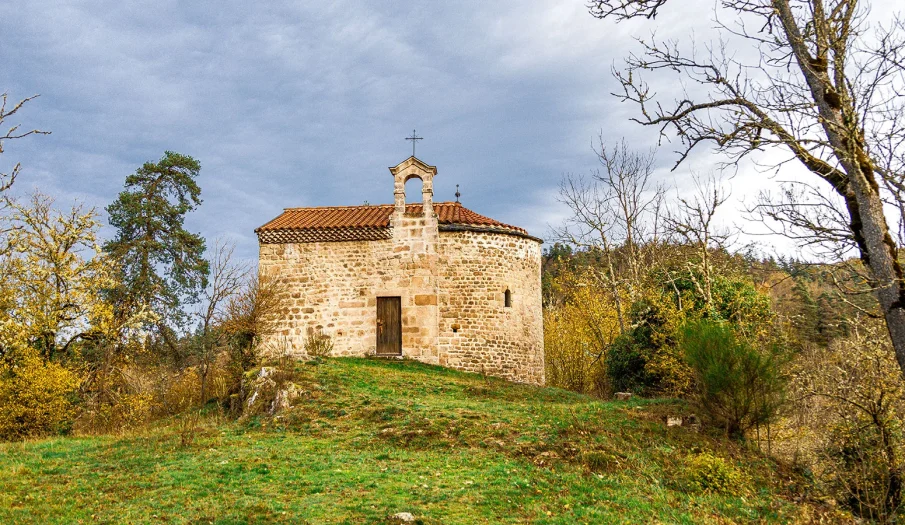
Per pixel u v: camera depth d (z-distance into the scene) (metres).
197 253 35.78
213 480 11.36
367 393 18.14
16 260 22.84
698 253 19.86
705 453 12.60
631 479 11.59
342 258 24.52
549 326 34.31
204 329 27.22
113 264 26.53
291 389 17.77
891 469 11.73
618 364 21.09
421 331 23.80
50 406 19.80
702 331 14.66
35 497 10.56
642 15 11.85
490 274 24.61
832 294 14.73
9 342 20.83
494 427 14.48
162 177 35.62
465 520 9.34
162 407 24.31
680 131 11.52
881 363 12.57
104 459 13.38
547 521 9.35
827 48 10.12
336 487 10.88
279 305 23.25
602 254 33.28
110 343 25.05
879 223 9.82
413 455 13.05
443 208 26.88
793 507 11.06
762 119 10.55
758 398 13.63
